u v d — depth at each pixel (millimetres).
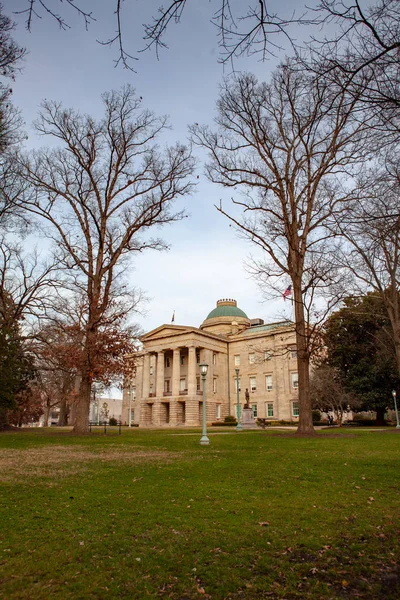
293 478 11422
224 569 5867
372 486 10430
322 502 9023
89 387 30234
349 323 46594
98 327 31109
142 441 22438
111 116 30844
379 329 45219
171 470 12562
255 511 8391
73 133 30469
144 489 10172
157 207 31562
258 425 64688
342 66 5957
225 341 82875
